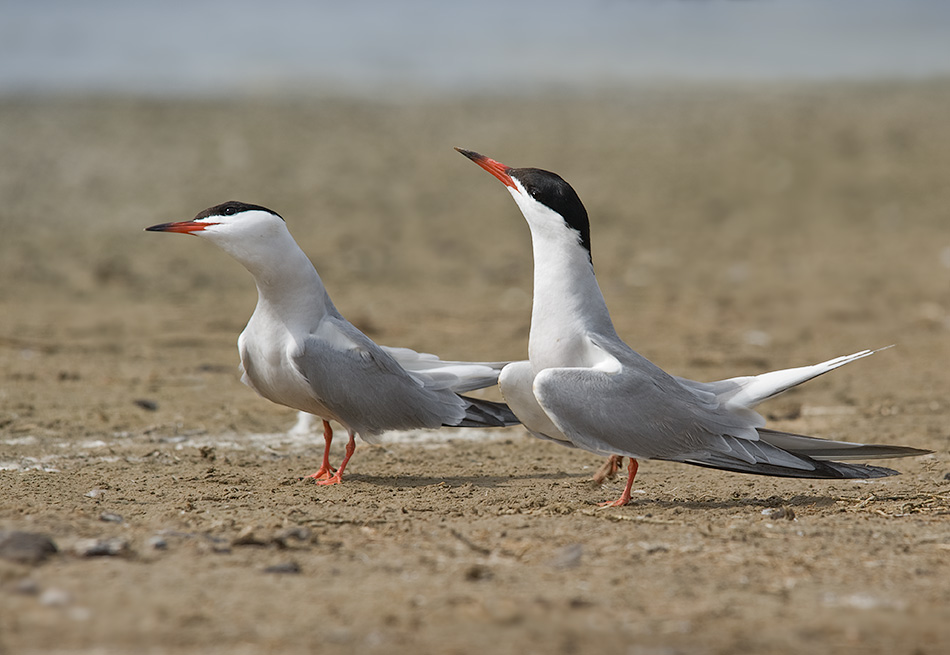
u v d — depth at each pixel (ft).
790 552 23.59
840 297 64.13
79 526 24.32
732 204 83.61
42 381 43.57
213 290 64.03
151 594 19.80
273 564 21.79
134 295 61.93
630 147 95.55
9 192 78.59
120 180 82.64
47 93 109.81
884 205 83.56
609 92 117.60
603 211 80.94
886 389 44.88
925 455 34.50
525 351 52.01
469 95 115.14
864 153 93.86
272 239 29.25
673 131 100.68
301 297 29.81
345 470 32.60
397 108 108.06
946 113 106.63
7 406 39.40
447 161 91.09
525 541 23.98
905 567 22.63
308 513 26.53
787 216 81.76
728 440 27.96
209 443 35.83
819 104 110.83
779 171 89.66
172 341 52.49
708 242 76.23
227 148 91.61
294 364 29.55
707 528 25.44
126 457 33.50
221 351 51.03
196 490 29.27
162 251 70.54
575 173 88.58
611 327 28.66
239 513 26.43
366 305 61.46
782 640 18.69
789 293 65.26
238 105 106.93
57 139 92.02
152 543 22.82
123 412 39.32
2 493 28.35
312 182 84.64
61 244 69.77
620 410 27.14
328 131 98.48
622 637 18.56
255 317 30.32
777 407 41.78
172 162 87.35
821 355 51.90
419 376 31.50
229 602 19.56
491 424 31.89
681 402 27.71
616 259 72.38
